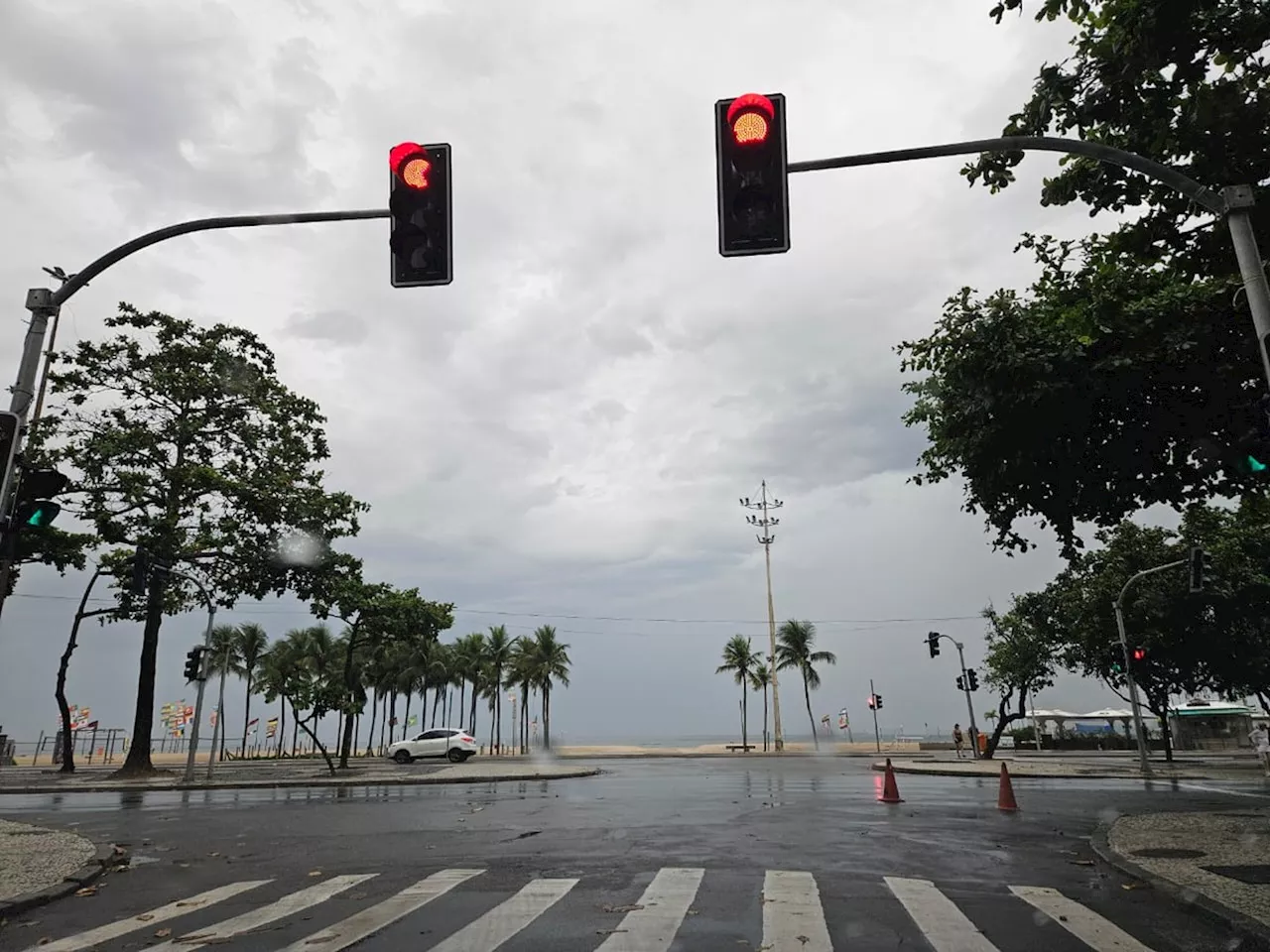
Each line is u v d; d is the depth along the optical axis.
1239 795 19.78
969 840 12.14
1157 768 32.59
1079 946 6.53
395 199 8.60
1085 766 33.31
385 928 7.18
